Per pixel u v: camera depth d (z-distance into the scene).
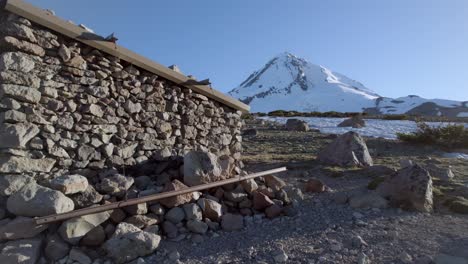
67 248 4.79
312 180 8.83
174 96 8.04
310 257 4.90
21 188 5.16
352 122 28.33
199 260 4.93
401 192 7.20
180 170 7.23
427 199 6.92
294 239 5.60
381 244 5.25
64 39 6.05
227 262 4.85
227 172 7.23
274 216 6.73
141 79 7.30
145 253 4.95
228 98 9.38
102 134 6.50
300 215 6.86
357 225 6.12
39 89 5.64
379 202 7.16
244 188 7.16
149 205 5.83
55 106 5.81
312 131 25.50
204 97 8.88
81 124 6.21
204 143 8.85
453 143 17.91
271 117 40.25
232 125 9.79
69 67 6.07
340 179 10.22
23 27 5.42
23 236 4.69
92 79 6.40
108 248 4.79
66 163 5.96
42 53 5.72
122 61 6.98
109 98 6.69
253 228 6.21
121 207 5.49
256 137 21.70
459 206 6.88
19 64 5.39
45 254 4.75
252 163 12.62
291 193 7.91
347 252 5.00
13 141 5.22
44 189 5.03
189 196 6.20
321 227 6.12
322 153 13.17
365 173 10.63
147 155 7.40
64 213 4.82
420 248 5.05
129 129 7.04
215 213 6.14
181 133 8.26
